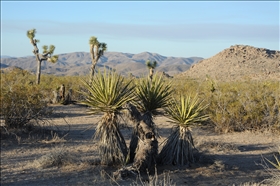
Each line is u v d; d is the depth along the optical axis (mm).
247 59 68125
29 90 12172
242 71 59000
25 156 9211
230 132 13289
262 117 13492
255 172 7922
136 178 7121
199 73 69750
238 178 7438
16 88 12203
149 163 7688
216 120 13477
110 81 7828
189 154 8414
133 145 8258
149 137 7949
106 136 8078
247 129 13570
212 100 14289
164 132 13094
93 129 13367
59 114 16719
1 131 11266
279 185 6793
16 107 11672
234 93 15578
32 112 11836
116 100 7824
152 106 8211
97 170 7844
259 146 10992
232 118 13422
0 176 7566
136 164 7559
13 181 7246
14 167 8250
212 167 8180
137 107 8383
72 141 11039
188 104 8375
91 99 7996
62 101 20812
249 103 13836
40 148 10039
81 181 7184
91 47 22844
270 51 74500
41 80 29453
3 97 11539
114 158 8125
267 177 7516
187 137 8328
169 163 8234
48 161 8383
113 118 8047
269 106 13617
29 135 11031
